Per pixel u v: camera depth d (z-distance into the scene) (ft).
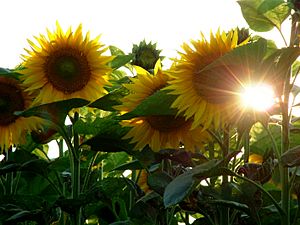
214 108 6.55
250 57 6.00
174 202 5.93
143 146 7.11
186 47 6.55
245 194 6.36
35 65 7.80
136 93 7.02
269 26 6.76
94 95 7.77
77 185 7.68
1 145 8.28
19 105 8.26
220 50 6.51
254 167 6.73
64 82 7.77
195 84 6.55
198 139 7.02
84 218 7.84
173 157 7.02
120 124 7.20
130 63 9.12
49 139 8.65
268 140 7.65
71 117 7.82
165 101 6.64
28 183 9.37
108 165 9.50
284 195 6.29
